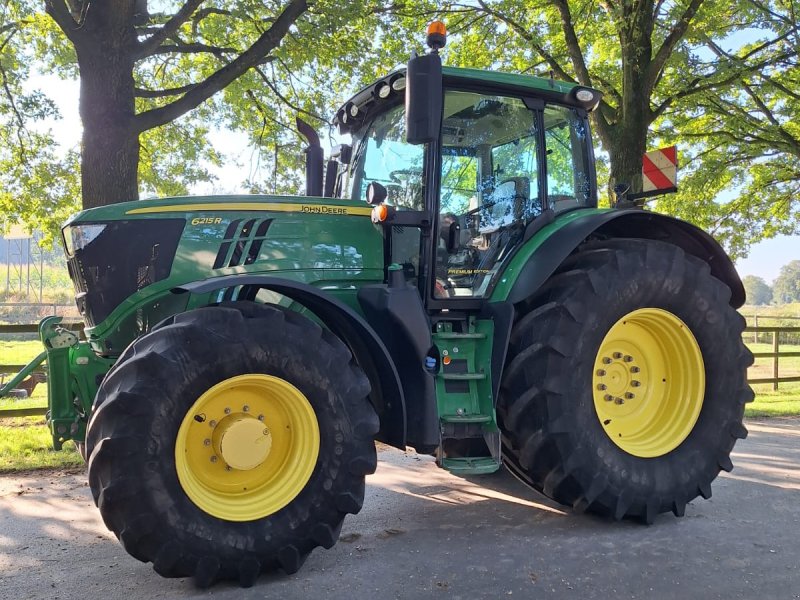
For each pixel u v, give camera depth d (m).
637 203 5.16
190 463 2.93
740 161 15.34
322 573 3.02
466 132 3.99
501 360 3.59
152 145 11.91
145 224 3.55
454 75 3.82
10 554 3.29
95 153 7.17
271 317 3.03
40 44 10.45
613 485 3.61
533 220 4.08
